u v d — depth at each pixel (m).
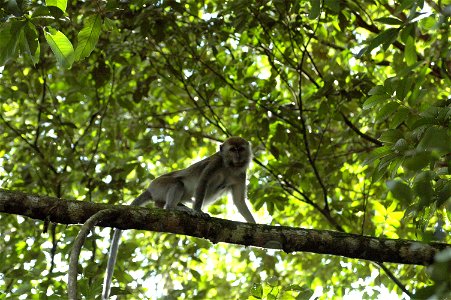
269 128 10.63
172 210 6.50
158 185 9.38
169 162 12.52
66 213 6.22
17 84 11.02
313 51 11.40
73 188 11.84
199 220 6.50
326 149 10.77
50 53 11.21
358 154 11.03
